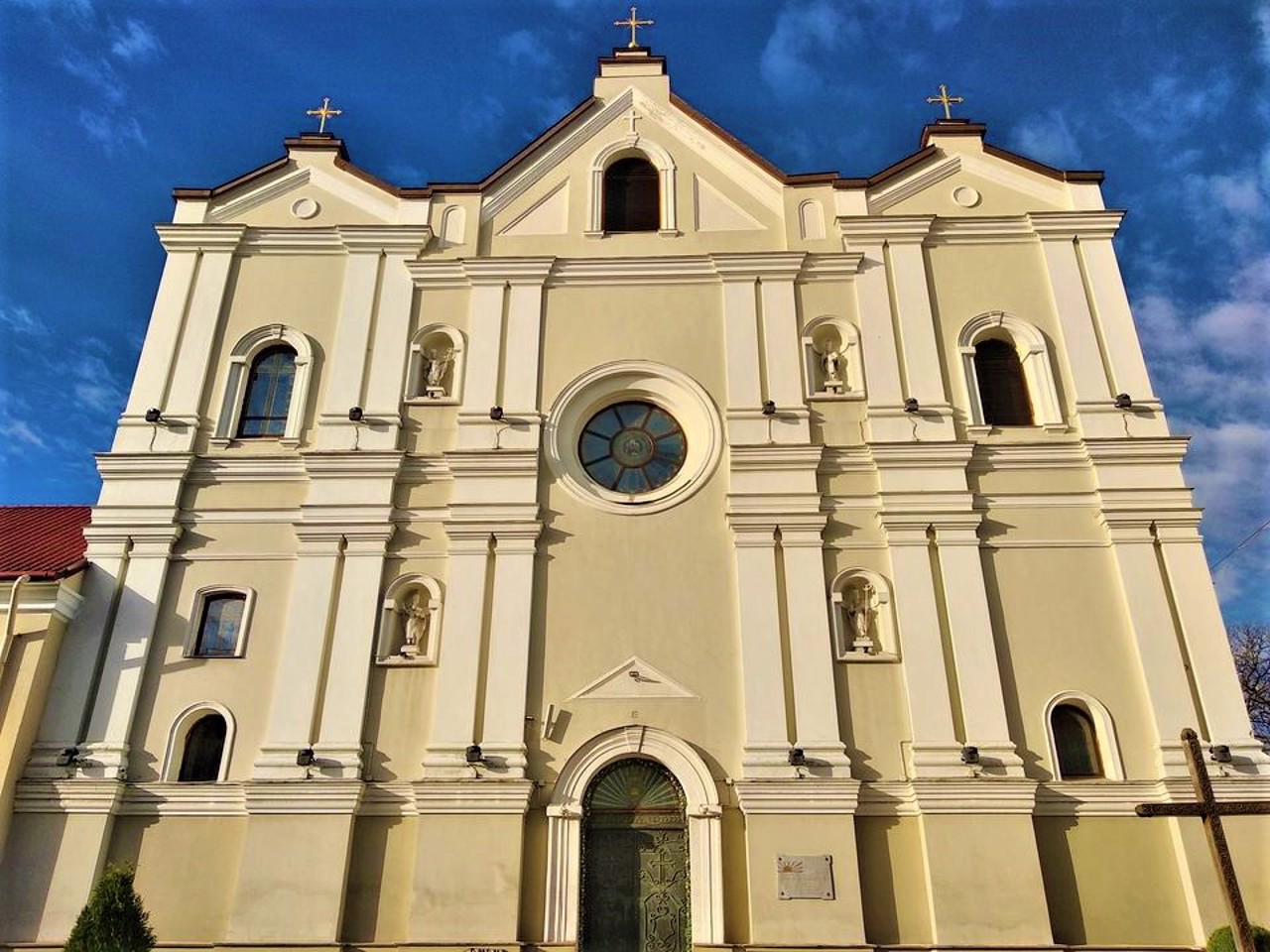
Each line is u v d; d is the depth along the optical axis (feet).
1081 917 53.62
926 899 53.98
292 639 61.05
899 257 72.33
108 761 57.82
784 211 74.69
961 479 64.13
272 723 58.75
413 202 76.33
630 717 58.59
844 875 53.88
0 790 55.67
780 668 59.21
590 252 73.97
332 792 56.44
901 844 55.26
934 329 69.87
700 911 53.72
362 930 54.49
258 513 65.62
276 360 72.43
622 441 68.80
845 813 55.21
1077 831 55.36
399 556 63.93
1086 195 74.90
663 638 60.75
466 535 63.67
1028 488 64.28
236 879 55.62
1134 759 57.00
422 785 56.18
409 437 67.82
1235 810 40.22
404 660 60.44
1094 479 64.13
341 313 72.02
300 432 68.33
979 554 62.18
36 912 54.19
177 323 72.28
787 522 63.21
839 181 75.10
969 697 58.23
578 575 62.75
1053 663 59.41
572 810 56.24
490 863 54.70
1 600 60.39
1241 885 53.31
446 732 58.13
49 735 58.65
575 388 68.69
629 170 78.33
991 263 72.54
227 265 74.49
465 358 70.08
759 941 52.60
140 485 66.03
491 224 75.77
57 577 60.44
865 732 57.82
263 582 63.67
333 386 69.31
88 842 55.83
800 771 56.18
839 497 64.34
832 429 66.64
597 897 55.62
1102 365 68.08
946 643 59.77
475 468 65.67
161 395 69.67
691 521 64.13
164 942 54.29
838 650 59.98
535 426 67.26
